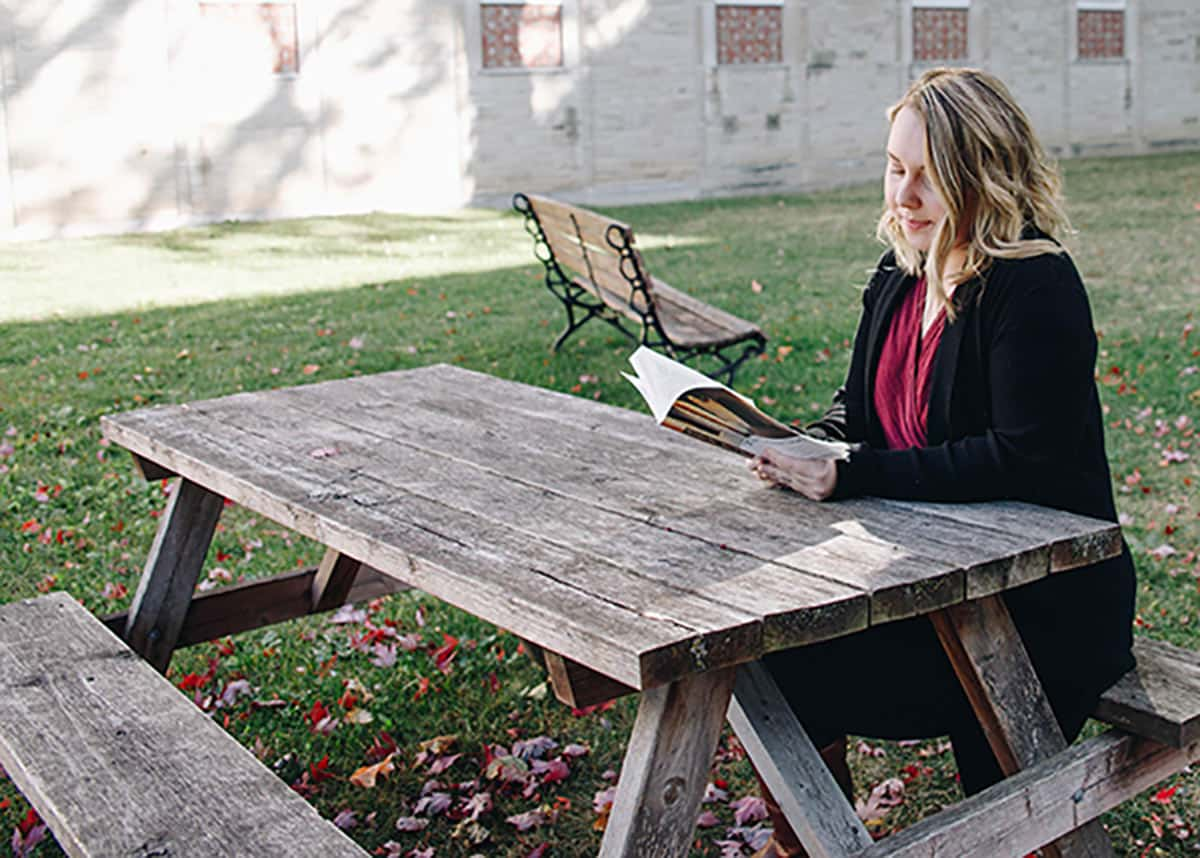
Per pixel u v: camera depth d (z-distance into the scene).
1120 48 24.30
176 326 9.11
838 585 1.95
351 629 4.14
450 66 17.34
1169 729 2.27
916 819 3.05
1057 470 2.37
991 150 2.32
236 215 15.95
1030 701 2.30
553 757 3.35
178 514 3.47
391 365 7.79
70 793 2.18
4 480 5.62
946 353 2.43
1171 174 19.89
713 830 3.01
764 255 12.62
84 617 3.03
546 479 2.59
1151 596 4.20
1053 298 2.31
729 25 19.72
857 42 20.97
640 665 1.72
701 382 2.24
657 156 19.31
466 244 13.70
